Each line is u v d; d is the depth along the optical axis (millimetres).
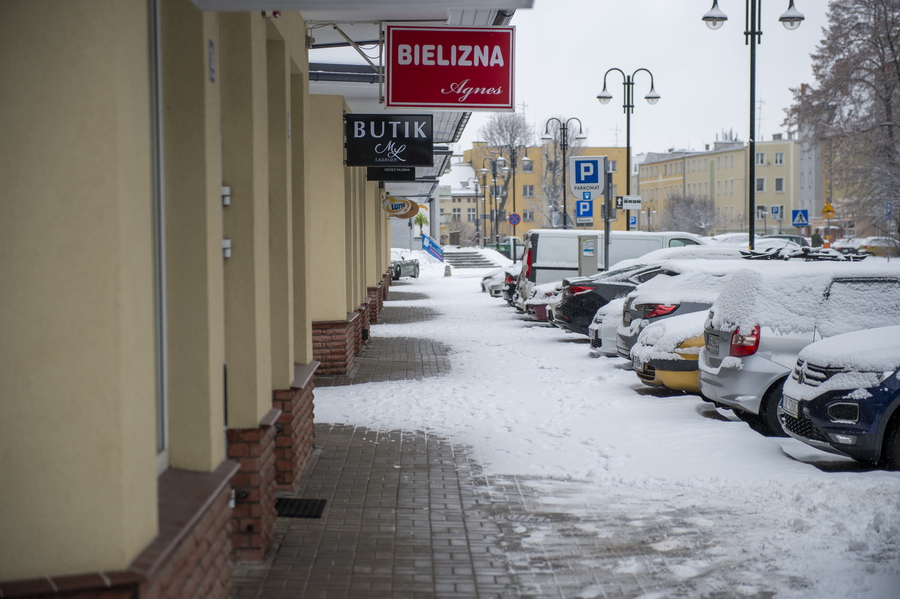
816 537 5617
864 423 7047
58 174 3184
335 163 13078
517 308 24016
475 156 105500
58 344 3195
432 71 8781
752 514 6211
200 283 4414
